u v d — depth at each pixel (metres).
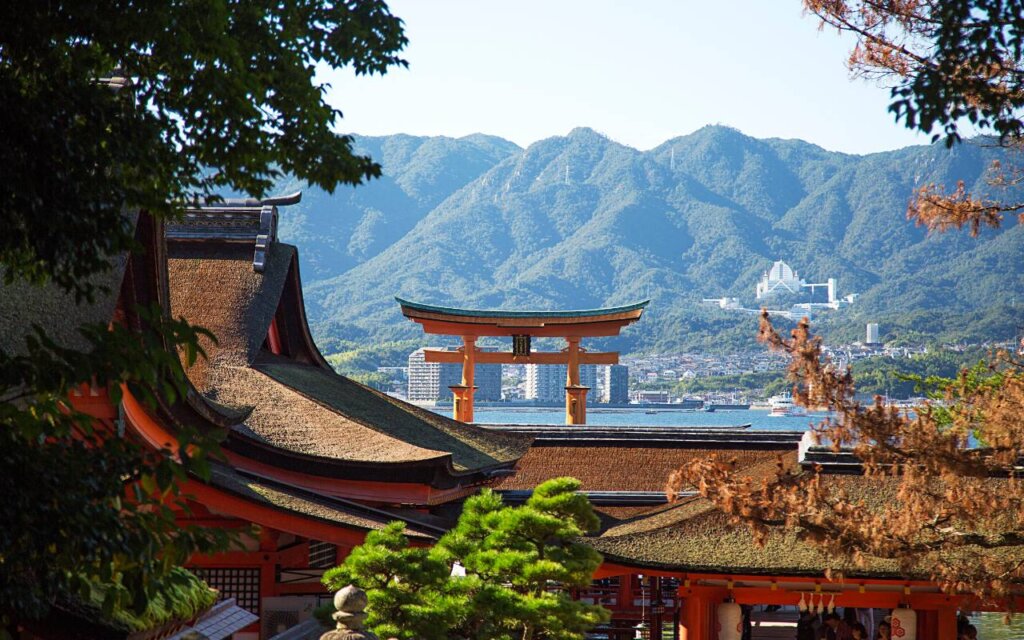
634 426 39.56
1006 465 18.81
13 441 6.83
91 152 7.49
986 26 9.77
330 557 24.81
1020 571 19.47
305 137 10.76
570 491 18.08
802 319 19.66
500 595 16.23
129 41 8.65
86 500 6.88
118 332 7.34
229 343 27.17
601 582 34.09
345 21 10.94
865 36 17.22
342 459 23.42
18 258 7.89
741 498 19.80
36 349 7.15
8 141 7.04
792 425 176.88
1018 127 10.32
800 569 21.78
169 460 7.41
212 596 11.88
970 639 24.20
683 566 21.94
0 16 7.52
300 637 18.27
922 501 19.39
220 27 9.13
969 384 20.42
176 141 10.00
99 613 9.15
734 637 22.47
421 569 15.56
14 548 6.66
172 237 29.58
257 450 22.98
